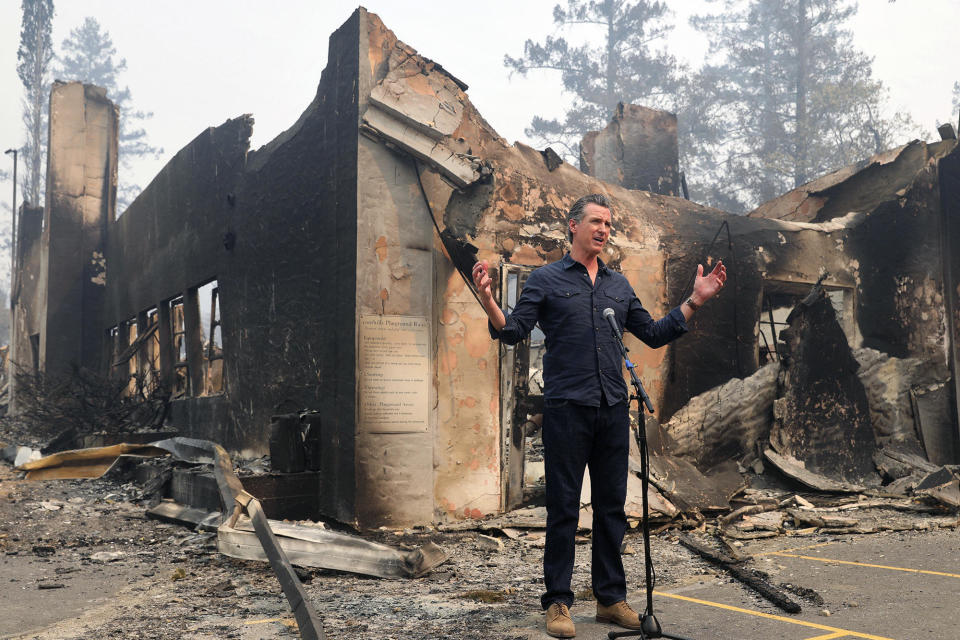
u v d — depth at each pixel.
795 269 9.15
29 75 42.75
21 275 20.81
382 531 6.38
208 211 10.24
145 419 11.91
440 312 6.97
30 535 6.20
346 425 6.59
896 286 9.66
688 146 30.09
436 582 4.49
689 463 7.64
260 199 8.68
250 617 3.68
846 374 8.97
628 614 3.29
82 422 11.65
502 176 7.41
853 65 31.45
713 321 8.60
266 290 8.38
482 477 7.04
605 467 3.39
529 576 4.67
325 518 6.81
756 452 8.44
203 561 5.16
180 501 7.10
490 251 7.27
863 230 9.64
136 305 13.77
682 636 3.02
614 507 3.38
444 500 6.84
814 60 32.12
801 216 10.64
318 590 4.28
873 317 9.52
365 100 6.71
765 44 35.00
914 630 3.21
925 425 9.35
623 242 8.17
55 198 16.08
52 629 3.54
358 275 6.59
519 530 6.27
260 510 4.70
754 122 32.50
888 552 5.25
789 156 30.38
